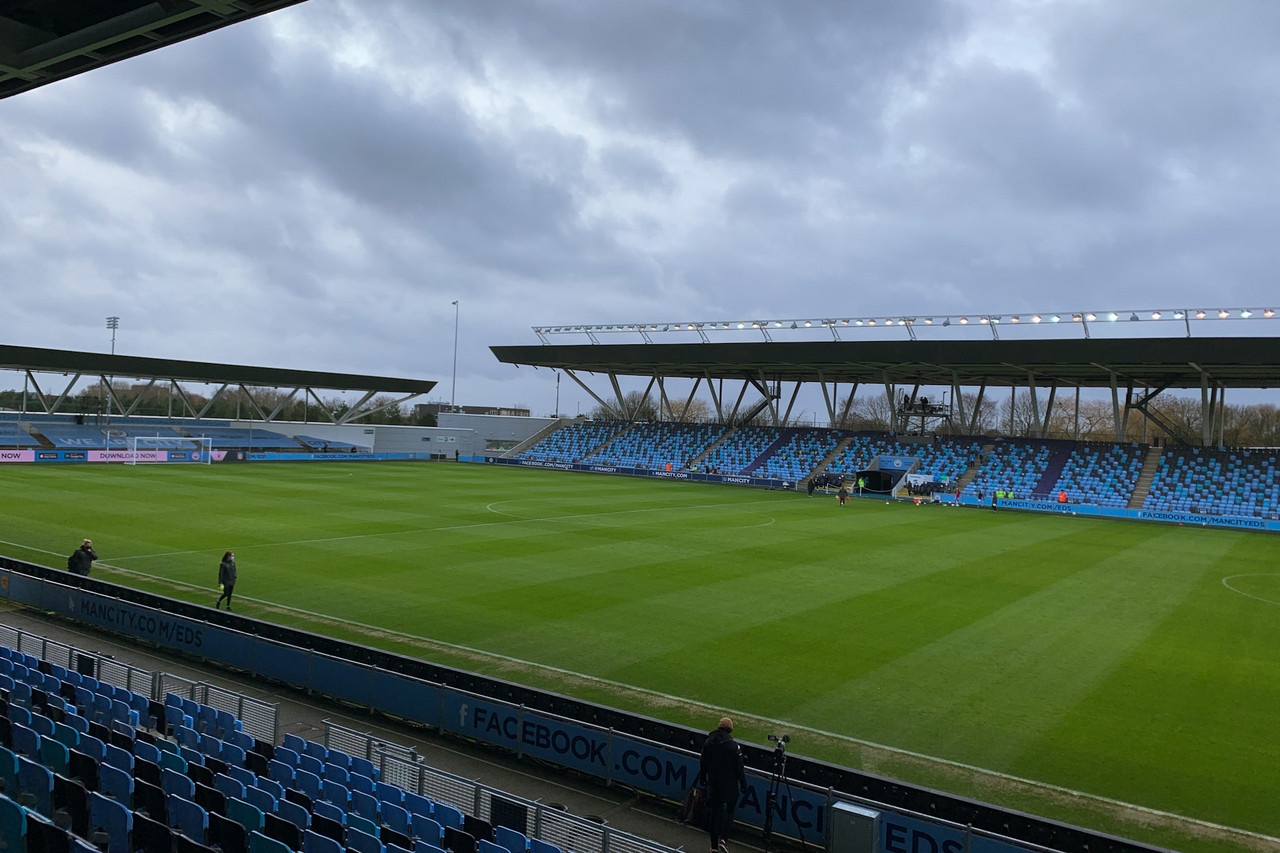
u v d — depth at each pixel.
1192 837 11.30
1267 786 12.93
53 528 33.41
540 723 13.05
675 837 11.05
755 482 69.31
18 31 12.80
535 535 36.44
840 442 74.38
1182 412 98.69
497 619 21.69
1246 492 53.66
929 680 17.64
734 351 67.19
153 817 9.60
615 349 74.12
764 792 11.13
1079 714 15.87
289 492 50.47
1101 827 11.50
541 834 10.41
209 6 11.27
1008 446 66.44
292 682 16.03
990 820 9.84
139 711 13.66
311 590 24.36
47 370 66.94
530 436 99.38
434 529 37.25
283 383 79.81
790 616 22.86
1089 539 41.81
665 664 18.30
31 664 15.80
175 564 27.39
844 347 62.16
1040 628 22.34
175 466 66.81
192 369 72.19
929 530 43.38
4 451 61.16
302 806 9.80
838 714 15.56
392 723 14.55
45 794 9.62
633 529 39.50
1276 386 61.97
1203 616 24.42
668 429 85.75
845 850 9.83
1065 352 54.66
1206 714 16.03
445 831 9.44
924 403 73.69
